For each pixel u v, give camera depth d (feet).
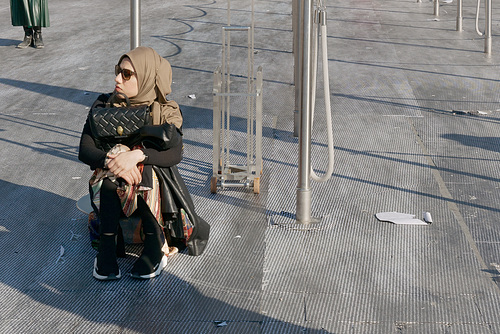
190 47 31.42
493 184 15.89
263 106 22.50
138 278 11.74
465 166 17.04
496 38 32.96
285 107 22.36
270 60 28.73
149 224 11.95
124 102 11.85
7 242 13.39
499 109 21.77
